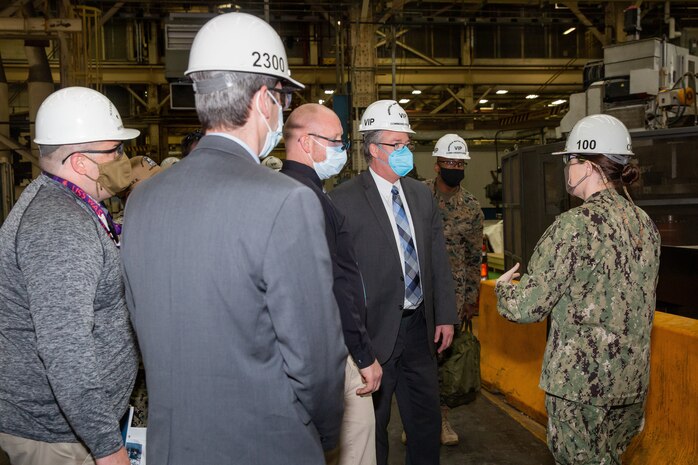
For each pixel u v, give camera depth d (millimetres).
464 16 22531
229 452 1435
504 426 4625
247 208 1389
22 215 1887
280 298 1374
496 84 25016
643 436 3520
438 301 3451
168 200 1479
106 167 2047
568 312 2326
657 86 6566
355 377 2625
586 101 7062
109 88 27500
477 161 19500
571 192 2518
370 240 3174
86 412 1718
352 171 13469
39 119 2068
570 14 21750
